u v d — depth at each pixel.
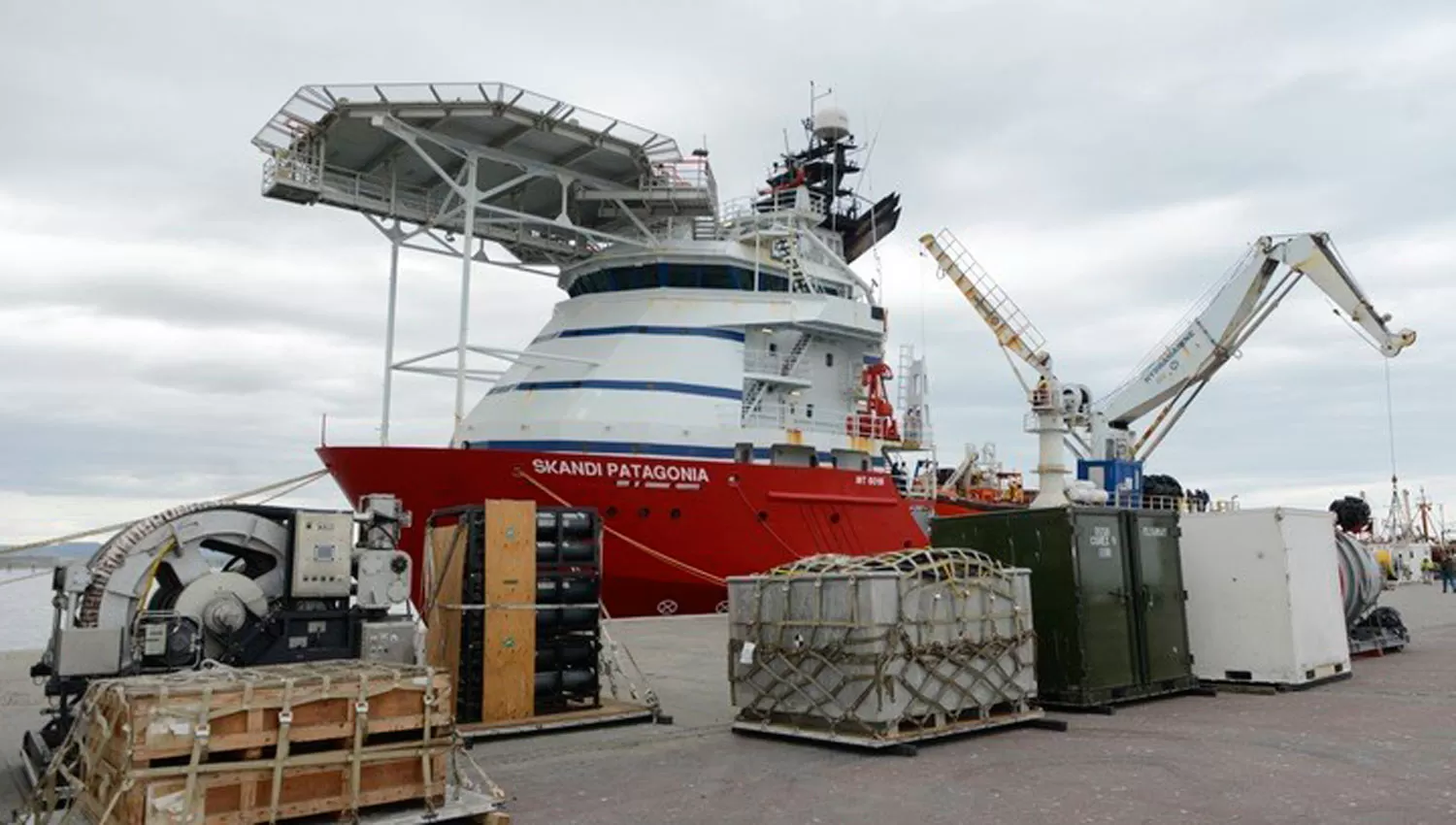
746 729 10.47
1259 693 12.76
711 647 17.08
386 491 19.45
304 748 6.64
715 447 22.27
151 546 8.96
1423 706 11.48
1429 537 76.06
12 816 7.22
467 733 9.93
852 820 7.05
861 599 9.55
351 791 6.55
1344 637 14.25
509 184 21.78
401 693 6.91
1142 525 12.81
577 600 11.41
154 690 6.21
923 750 9.46
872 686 9.37
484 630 10.53
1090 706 11.37
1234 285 31.95
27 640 16.55
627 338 23.20
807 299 24.27
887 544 24.78
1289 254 30.78
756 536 21.86
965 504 30.95
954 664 9.98
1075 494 25.36
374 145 21.88
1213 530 13.49
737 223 26.05
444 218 22.86
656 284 24.23
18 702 12.43
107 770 6.35
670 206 24.30
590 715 10.85
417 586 19.16
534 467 19.61
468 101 19.94
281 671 7.21
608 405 22.08
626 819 7.20
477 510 10.82
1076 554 11.67
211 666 8.24
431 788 6.86
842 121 31.88
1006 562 12.20
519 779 8.48
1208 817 6.86
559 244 25.88
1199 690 12.89
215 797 6.16
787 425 24.25
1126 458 33.28
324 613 9.34
